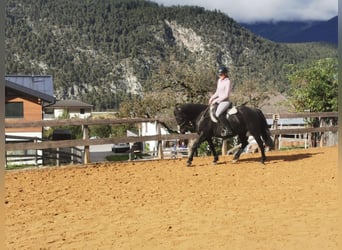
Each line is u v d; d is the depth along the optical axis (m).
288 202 8.53
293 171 11.66
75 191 9.93
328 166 12.21
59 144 12.88
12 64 129.00
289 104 25.14
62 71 131.75
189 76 26.69
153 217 7.75
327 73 23.58
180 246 6.15
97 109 110.56
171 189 9.96
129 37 148.75
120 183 10.70
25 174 11.92
